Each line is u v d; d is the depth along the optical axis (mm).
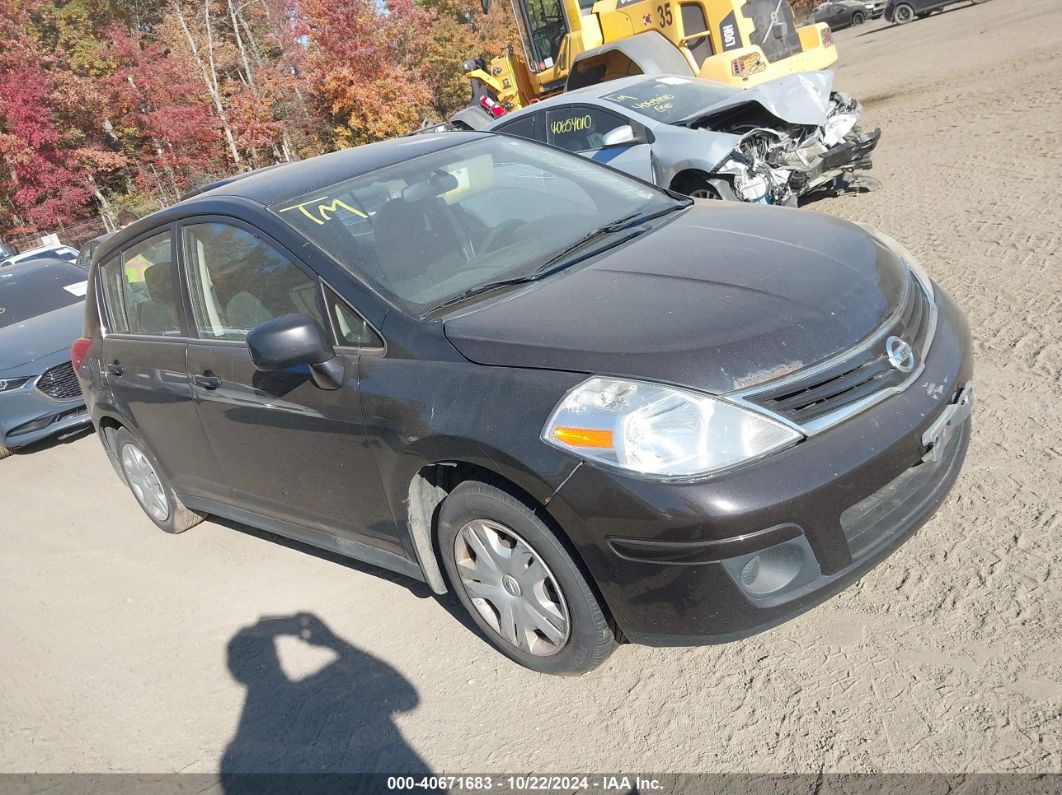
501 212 3924
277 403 3648
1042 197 7145
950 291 5703
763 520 2529
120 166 28141
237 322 3914
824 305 2906
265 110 27656
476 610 3342
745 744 2719
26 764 3551
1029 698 2605
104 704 3838
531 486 2768
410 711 3273
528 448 2742
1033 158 8398
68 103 27109
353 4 26516
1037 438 3877
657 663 3178
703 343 2717
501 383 2871
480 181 4094
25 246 27250
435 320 3178
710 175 7863
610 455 2613
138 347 4570
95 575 5129
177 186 27766
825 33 12250
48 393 7648
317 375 3359
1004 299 5367
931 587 3160
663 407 2602
